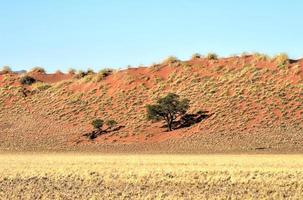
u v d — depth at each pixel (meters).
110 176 43.41
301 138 83.56
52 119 113.06
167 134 94.88
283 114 92.19
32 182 41.03
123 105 111.62
